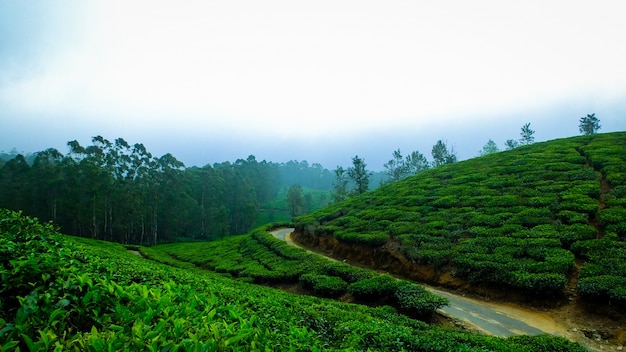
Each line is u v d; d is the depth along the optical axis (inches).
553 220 996.6
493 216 1099.9
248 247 1738.4
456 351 424.5
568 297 722.8
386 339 411.8
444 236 1083.3
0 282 202.4
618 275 697.0
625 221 880.9
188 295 271.0
